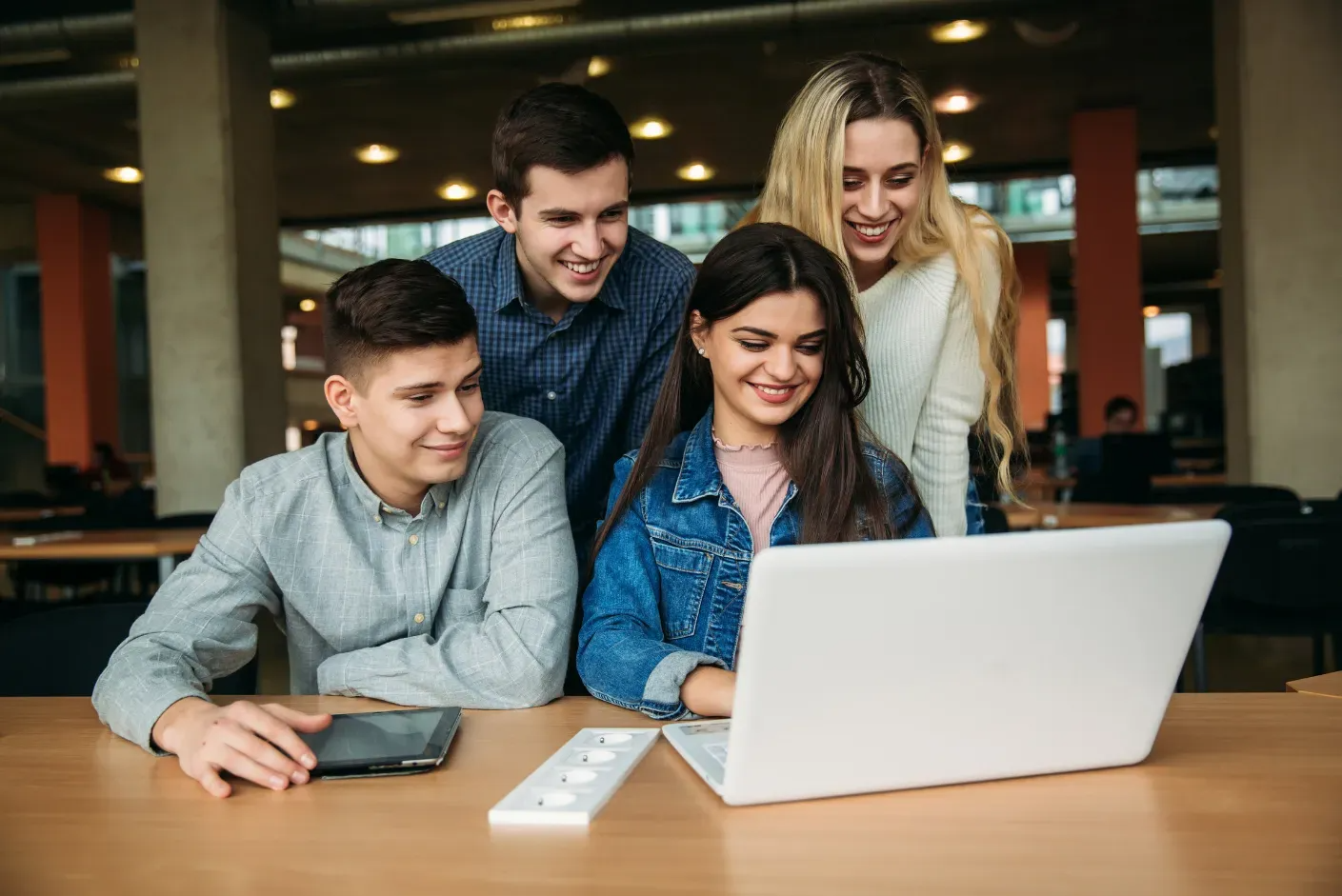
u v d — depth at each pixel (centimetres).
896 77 158
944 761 90
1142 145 893
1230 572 300
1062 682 90
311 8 568
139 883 75
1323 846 77
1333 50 472
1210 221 1250
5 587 673
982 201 1262
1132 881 72
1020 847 78
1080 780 93
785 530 143
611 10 589
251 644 141
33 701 137
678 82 719
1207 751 101
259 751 98
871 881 73
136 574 593
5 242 1043
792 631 81
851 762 88
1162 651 92
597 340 190
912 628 84
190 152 546
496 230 190
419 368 127
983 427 189
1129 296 756
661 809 88
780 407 137
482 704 127
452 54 605
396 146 847
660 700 118
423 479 133
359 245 1384
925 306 164
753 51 663
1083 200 781
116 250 1070
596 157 160
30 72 684
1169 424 1284
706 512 144
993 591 84
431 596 145
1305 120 475
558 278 170
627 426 201
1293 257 475
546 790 92
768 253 132
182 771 104
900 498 148
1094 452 694
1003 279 180
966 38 646
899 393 167
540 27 592
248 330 554
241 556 139
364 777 99
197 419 548
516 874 75
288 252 1315
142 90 550
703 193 1018
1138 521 322
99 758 109
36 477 1228
